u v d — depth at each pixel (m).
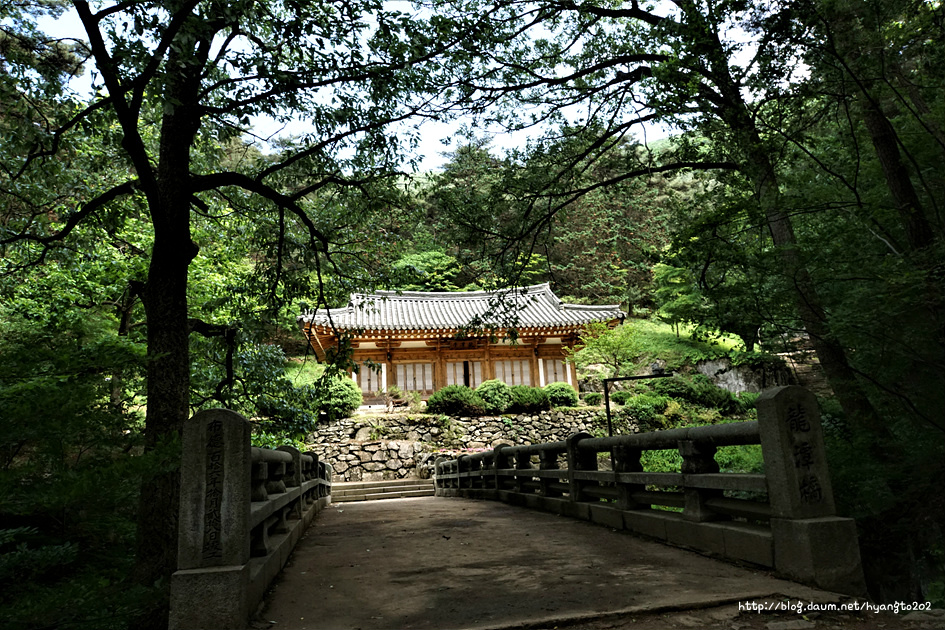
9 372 3.54
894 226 6.63
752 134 6.51
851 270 6.18
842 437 6.63
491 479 12.89
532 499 9.77
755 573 4.38
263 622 3.81
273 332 10.77
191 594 3.52
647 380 25.64
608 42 8.80
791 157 6.84
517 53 8.77
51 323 9.13
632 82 8.66
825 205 6.28
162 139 7.01
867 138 6.92
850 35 5.53
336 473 20.34
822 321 6.15
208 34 6.39
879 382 6.21
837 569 4.02
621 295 37.91
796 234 7.73
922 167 6.73
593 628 3.47
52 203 9.30
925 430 6.00
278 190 9.24
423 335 25.28
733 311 6.51
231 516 3.74
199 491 3.75
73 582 3.09
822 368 7.31
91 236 9.66
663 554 5.25
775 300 6.29
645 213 37.62
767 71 5.86
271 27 6.34
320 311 21.98
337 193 9.42
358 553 6.27
